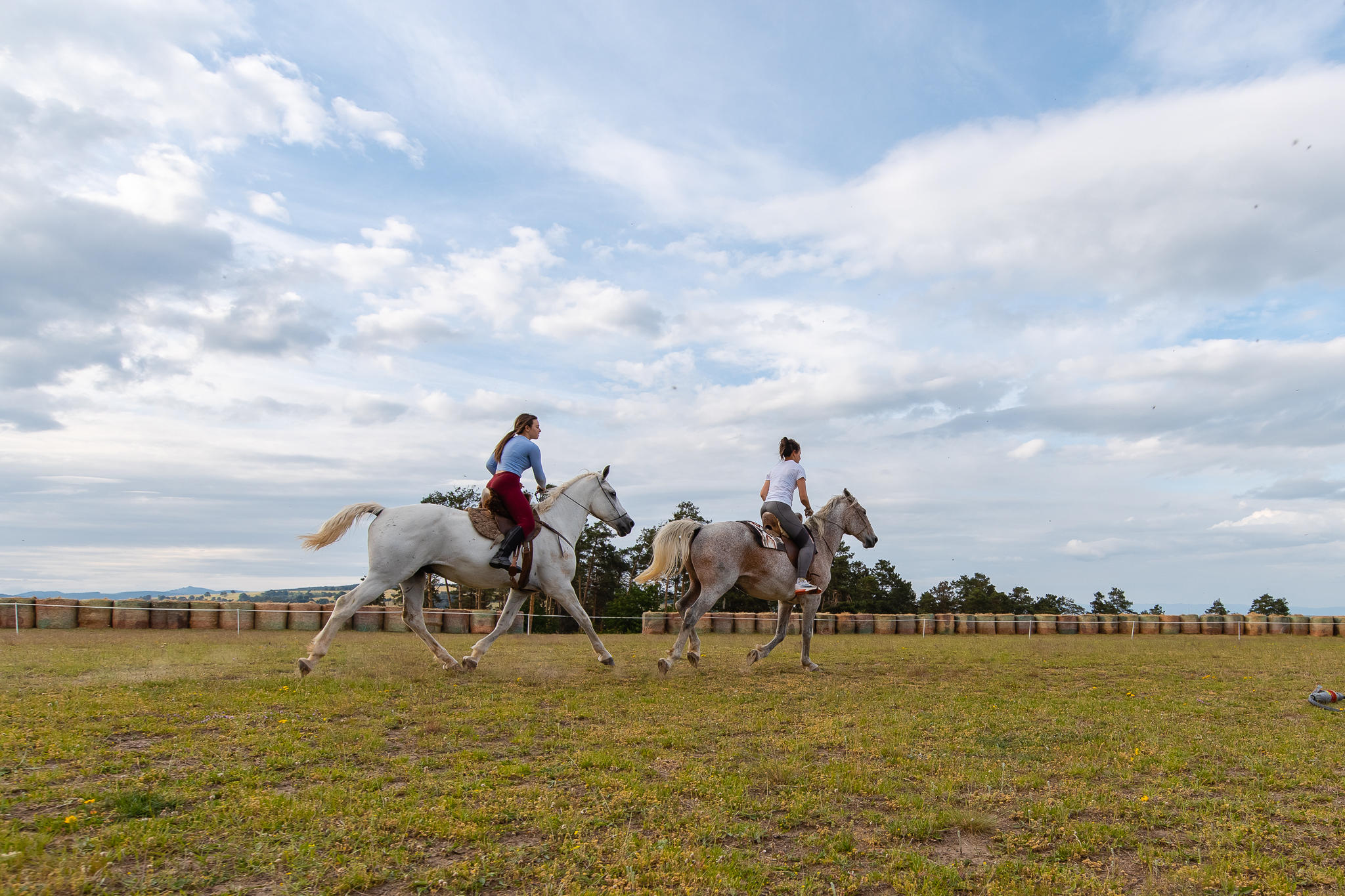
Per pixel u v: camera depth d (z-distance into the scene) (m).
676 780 4.24
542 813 3.63
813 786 4.22
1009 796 4.14
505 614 8.73
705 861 3.13
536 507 8.76
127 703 5.81
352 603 7.49
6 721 5.16
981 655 12.29
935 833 3.57
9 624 18.59
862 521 10.40
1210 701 7.41
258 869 2.94
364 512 7.79
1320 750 5.28
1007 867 3.18
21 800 3.56
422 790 3.95
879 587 53.06
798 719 6.07
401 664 8.80
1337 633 25.00
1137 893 2.98
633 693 7.17
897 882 3.01
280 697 6.25
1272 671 10.12
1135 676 9.45
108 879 2.78
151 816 3.45
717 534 8.93
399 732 5.33
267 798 3.67
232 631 19.55
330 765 4.36
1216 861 3.27
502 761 4.58
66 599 19.20
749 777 4.32
